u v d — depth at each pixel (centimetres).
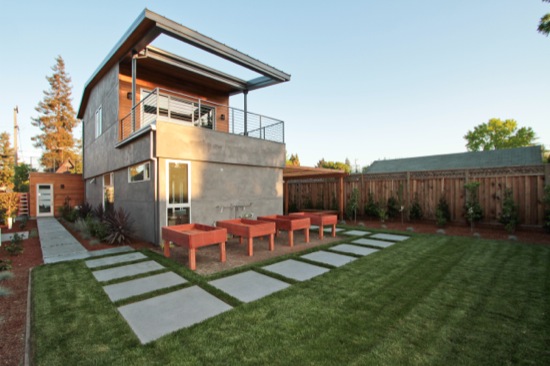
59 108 3250
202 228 618
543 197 751
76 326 278
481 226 867
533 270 448
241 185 847
